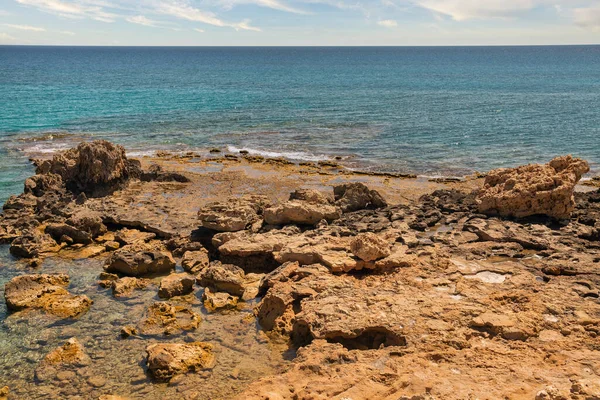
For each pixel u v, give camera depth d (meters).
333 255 24.81
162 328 21.02
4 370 18.36
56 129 67.81
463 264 24.23
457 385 15.10
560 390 14.09
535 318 19.00
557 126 71.69
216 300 22.95
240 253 26.86
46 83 132.62
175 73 187.75
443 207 34.16
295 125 73.25
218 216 30.19
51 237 30.72
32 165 49.19
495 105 92.94
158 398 16.88
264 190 41.62
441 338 17.95
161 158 53.22
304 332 19.88
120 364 18.66
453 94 112.69
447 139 63.78
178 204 36.72
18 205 35.88
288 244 26.52
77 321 21.59
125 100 99.06
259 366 18.56
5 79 143.50
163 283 24.02
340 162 53.06
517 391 14.71
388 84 139.50
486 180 34.78
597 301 20.31
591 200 35.09
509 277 22.64
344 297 21.02
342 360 17.30
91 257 28.52
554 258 24.98
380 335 18.83
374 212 33.41
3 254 28.77
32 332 20.73
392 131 68.62
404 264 24.03
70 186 39.53
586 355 16.70
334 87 130.50
